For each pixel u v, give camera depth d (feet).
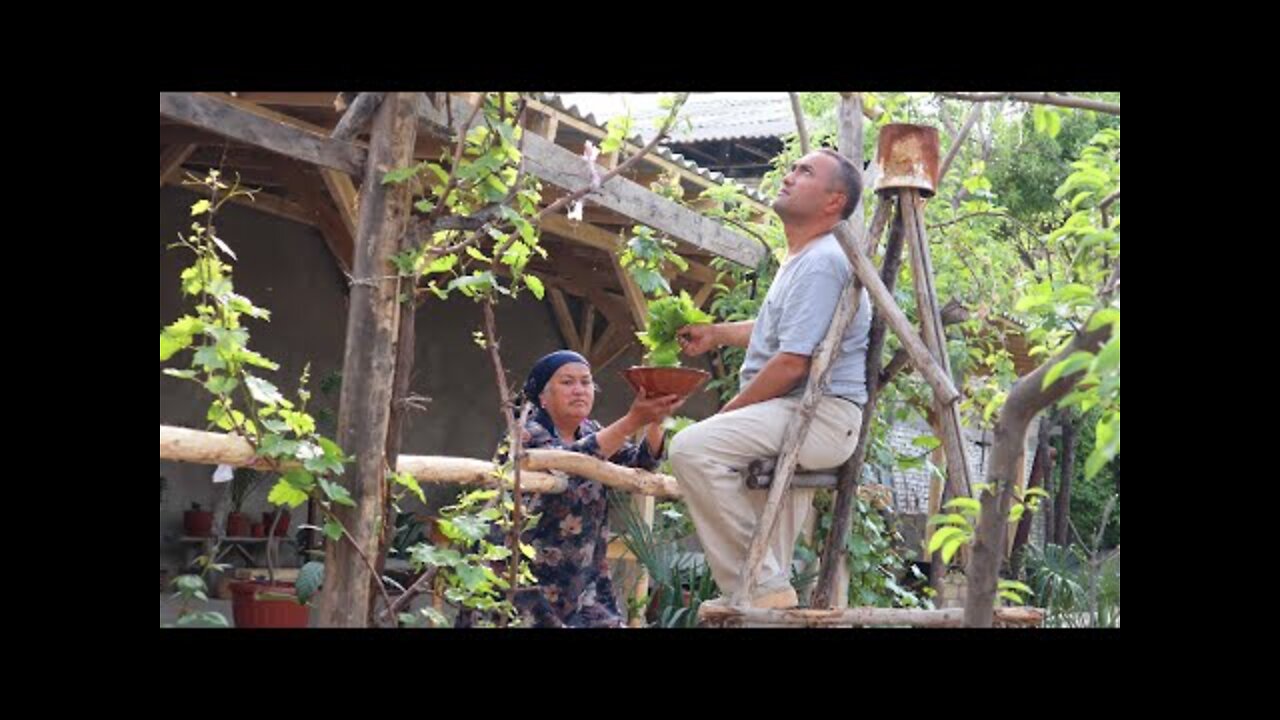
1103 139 8.45
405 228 10.98
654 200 21.07
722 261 23.24
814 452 11.89
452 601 11.80
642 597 18.19
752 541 11.27
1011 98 9.51
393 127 10.81
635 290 25.34
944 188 24.47
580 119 20.79
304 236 29.66
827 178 12.09
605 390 35.78
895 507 25.22
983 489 7.68
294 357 29.43
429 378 32.50
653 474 14.69
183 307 26.78
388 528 10.95
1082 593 24.99
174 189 26.68
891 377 12.89
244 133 9.98
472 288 11.77
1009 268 26.14
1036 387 7.31
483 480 13.41
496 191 11.47
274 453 9.97
